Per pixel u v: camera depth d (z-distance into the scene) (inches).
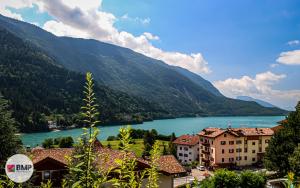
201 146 3602.4
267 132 3607.3
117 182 232.4
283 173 1839.3
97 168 248.8
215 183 1605.6
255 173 1692.9
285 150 1791.3
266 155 1942.7
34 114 7672.2
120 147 245.6
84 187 221.5
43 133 7081.7
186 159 3831.2
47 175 1122.7
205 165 3503.9
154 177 279.1
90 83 244.8
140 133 5565.9
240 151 3452.3
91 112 243.8
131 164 243.6
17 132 884.6
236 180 1605.6
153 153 287.1
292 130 1819.6
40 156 1245.1
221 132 3383.4
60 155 1273.4
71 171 228.1
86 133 239.1
